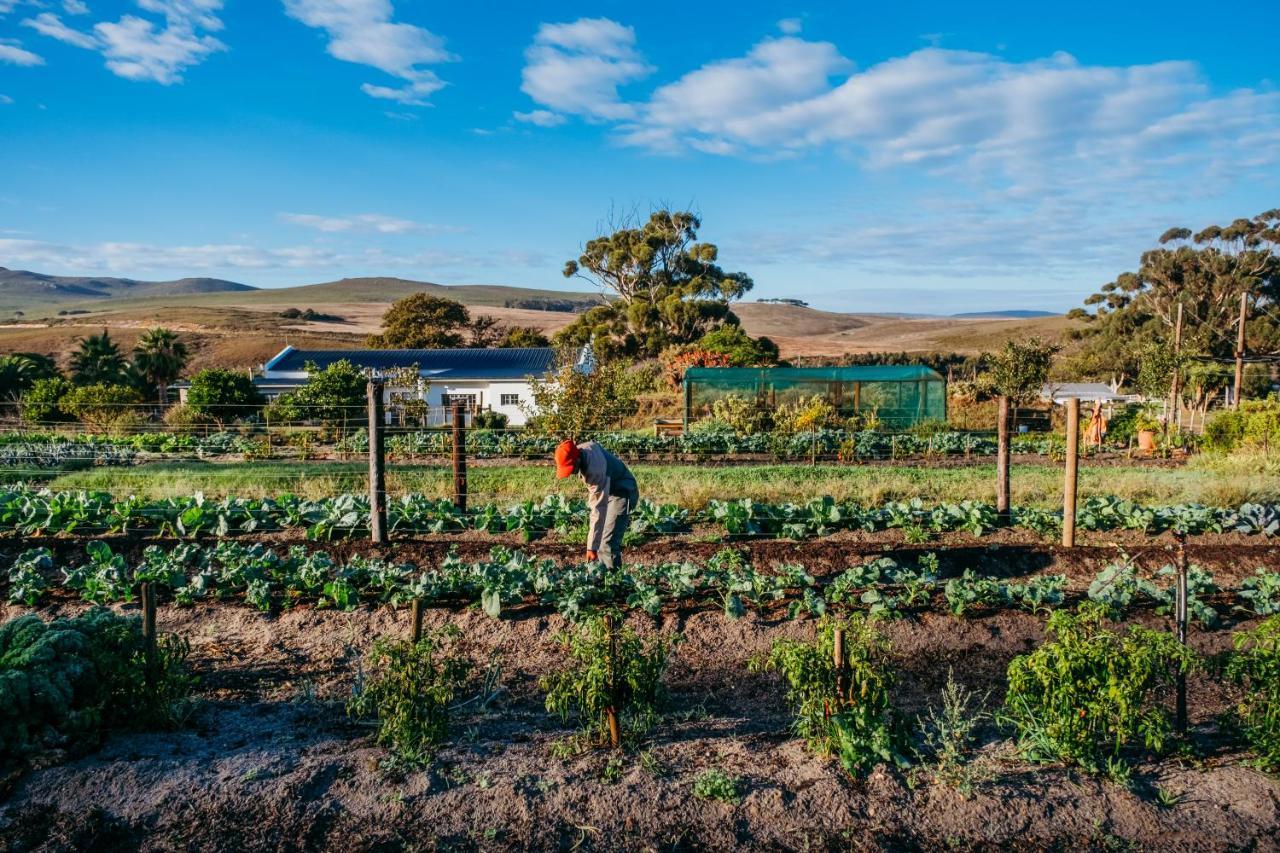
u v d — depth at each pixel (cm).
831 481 1532
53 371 4856
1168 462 2050
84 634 574
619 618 632
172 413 3059
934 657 759
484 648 769
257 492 1420
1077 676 507
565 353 2700
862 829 473
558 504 1223
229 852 446
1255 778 515
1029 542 1098
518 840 460
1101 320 6944
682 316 6919
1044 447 2319
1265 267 6222
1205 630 809
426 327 8019
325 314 15350
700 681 713
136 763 514
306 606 849
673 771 524
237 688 674
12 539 1030
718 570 903
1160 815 482
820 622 711
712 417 2905
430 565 990
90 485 1531
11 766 500
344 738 572
